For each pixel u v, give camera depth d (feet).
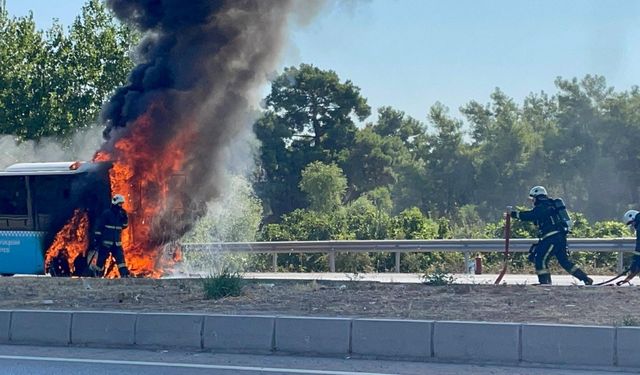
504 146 219.61
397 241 77.05
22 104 105.19
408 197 219.82
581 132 216.95
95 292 47.21
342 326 33.76
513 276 71.31
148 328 36.06
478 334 32.27
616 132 214.07
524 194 216.74
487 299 41.39
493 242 74.02
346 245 78.48
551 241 52.65
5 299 44.96
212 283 44.14
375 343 33.32
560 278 68.23
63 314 37.17
